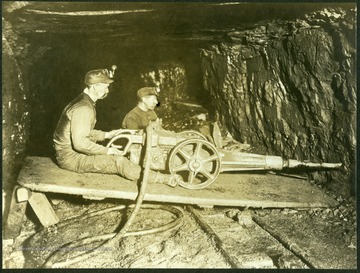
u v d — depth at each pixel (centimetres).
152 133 330
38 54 438
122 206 360
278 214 349
